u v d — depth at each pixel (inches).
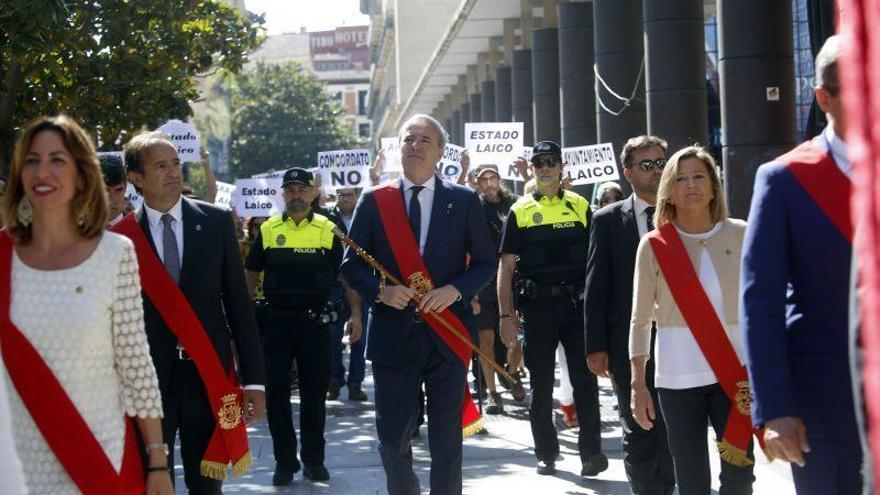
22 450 161.5
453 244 262.4
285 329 364.8
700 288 234.8
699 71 661.3
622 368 279.0
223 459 235.0
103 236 167.2
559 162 341.1
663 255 237.9
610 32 792.9
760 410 154.0
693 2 660.1
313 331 364.5
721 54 534.9
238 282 242.5
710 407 241.1
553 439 355.3
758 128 526.6
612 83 793.6
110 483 162.7
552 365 346.3
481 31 1430.9
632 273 278.4
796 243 155.6
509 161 617.6
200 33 674.8
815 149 156.6
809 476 158.2
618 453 389.7
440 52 1590.8
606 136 799.1
